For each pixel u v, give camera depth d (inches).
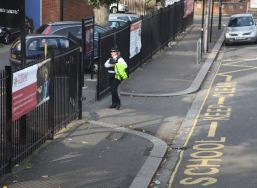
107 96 952.9
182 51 1603.1
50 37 1109.1
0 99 449.1
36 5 2263.8
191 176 511.8
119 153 570.9
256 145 623.2
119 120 758.5
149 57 1419.8
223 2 3759.8
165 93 984.9
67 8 2268.7
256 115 788.0
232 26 1867.6
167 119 775.1
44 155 548.7
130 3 2514.8
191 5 2480.3
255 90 1000.2
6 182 456.8
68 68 674.2
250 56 1524.4
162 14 1595.7
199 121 764.6
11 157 477.7
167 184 489.7
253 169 526.0
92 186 459.2
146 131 703.1
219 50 1702.8
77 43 759.1
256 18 3516.2
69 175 486.9
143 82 1096.8
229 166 539.8
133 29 1157.7
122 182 474.3
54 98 620.7
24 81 484.4
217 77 1187.9
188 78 1151.6
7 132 466.9
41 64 539.2
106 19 1445.6
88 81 1102.4
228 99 927.7
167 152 604.7
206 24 1562.5
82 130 673.6
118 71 801.6
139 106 866.8
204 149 614.9
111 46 971.3
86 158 545.3
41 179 471.2
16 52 1102.4
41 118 579.5
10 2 564.4
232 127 719.7
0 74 448.1
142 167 521.7
